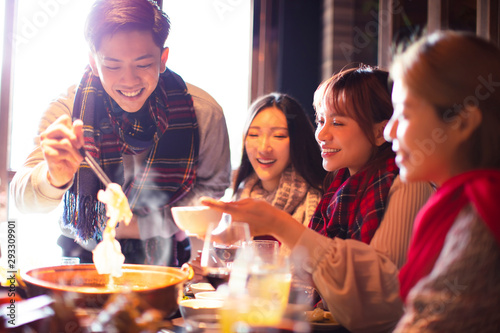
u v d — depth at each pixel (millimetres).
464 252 820
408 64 964
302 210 2084
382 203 1474
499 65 929
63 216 1935
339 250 1275
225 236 1206
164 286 1040
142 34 1665
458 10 2754
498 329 793
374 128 1584
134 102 1762
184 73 3006
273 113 2119
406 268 978
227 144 2174
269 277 994
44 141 1353
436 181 1001
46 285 1016
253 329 852
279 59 3094
